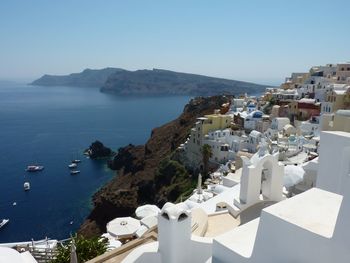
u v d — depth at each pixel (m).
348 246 8.71
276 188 22.03
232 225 19.94
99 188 98.19
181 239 14.92
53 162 126.19
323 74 107.38
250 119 85.06
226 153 73.56
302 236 9.77
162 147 114.31
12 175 109.25
